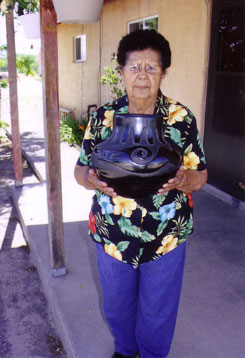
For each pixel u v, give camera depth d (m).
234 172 4.94
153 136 1.61
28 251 4.29
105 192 1.73
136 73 1.71
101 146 1.69
